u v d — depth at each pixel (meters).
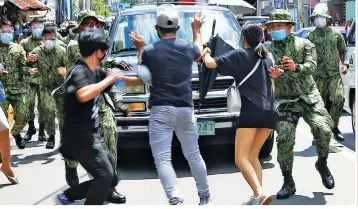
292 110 6.46
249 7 19.22
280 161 6.44
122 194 6.69
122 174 7.61
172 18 5.54
